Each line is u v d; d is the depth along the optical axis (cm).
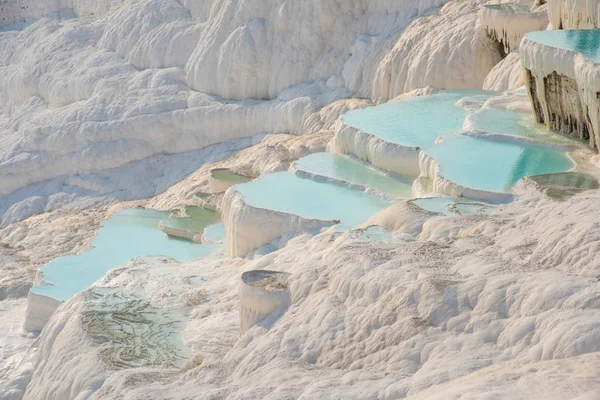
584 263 1586
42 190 5384
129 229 3675
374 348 1650
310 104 4772
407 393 1429
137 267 2755
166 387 1847
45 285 2962
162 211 4062
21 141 5581
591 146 2677
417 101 3694
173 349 2142
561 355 1355
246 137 5084
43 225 4700
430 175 2714
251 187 3044
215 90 5312
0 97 6606
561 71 2708
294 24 5084
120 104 5419
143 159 5266
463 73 4131
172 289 2527
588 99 2539
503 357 1445
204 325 2247
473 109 3419
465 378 1336
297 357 1755
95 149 5278
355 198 2884
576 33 2994
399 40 4506
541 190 2273
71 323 2353
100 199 5134
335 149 3459
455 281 1655
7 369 2605
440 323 1599
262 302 1970
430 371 1471
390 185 2953
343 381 1551
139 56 5775
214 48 5319
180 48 5612
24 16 7194
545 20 3784
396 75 4447
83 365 2117
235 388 1705
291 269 2123
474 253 1823
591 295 1443
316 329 1784
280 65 5084
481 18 4009
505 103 3309
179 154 5231
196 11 5725
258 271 2114
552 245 1694
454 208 2255
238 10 5288
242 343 1923
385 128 3281
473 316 1565
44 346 2475
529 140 2794
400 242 2064
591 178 2383
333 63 4981
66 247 4291
